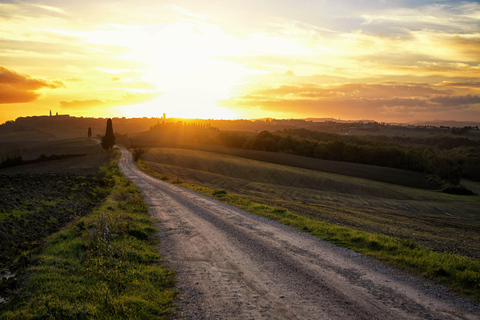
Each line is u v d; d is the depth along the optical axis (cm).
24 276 730
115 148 12056
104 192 2655
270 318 598
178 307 645
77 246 954
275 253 1048
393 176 8712
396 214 3478
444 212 4866
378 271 877
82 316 556
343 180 7531
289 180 7238
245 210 2016
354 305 659
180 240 1224
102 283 705
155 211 1945
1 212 1233
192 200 2489
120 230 1211
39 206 1492
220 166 8450
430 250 1088
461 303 677
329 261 965
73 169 5425
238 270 879
